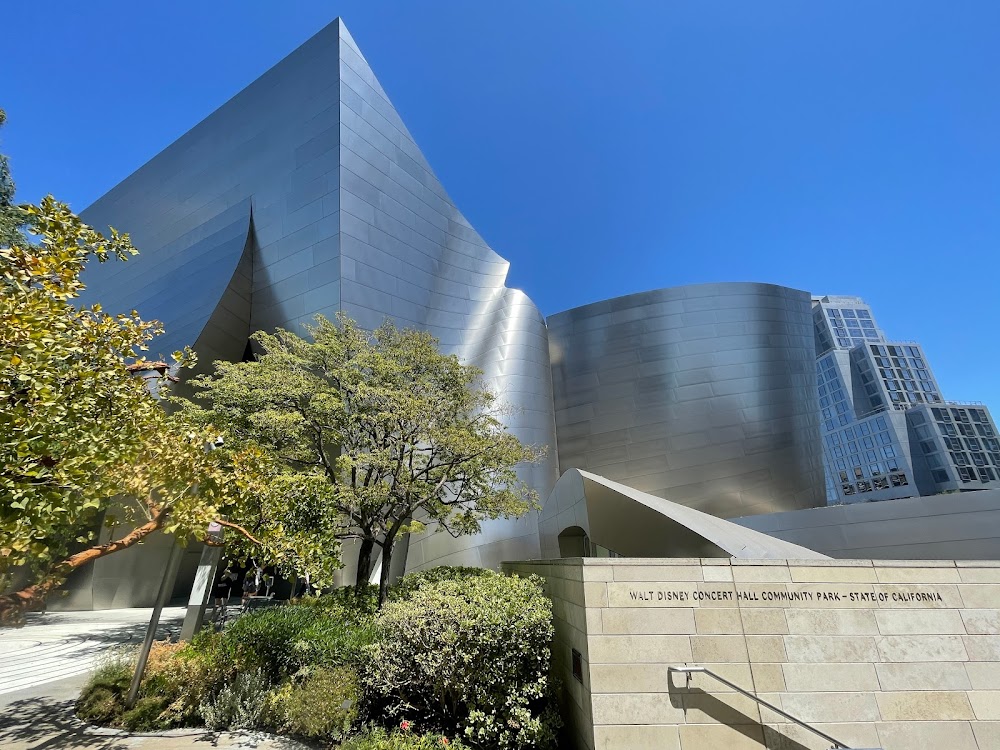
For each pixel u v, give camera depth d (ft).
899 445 313.94
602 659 19.56
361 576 49.44
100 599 68.85
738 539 37.96
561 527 57.57
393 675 23.72
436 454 47.65
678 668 19.08
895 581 21.03
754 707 19.08
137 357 22.06
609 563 20.95
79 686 31.40
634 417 94.48
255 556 24.73
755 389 93.35
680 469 89.56
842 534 55.62
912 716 19.15
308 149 86.12
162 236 107.96
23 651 42.01
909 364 359.25
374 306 79.15
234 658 28.25
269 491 23.71
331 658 27.37
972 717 19.17
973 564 21.38
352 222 79.87
